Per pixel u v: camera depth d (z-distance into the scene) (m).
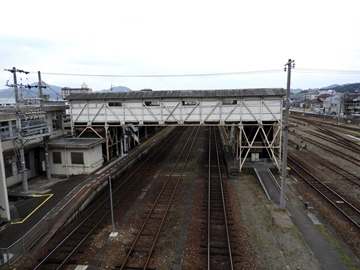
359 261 10.85
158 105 24.78
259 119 23.16
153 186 20.62
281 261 10.83
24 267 10.69
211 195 18.34
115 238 12.86
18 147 18.25
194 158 30.23
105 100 25.14
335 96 93.25
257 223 14.11
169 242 12.41
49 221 14.05
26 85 18.06
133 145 34.44
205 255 11.35
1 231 13.20
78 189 18.08
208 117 23.94
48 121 25.48
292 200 17.16
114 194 19.30
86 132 26.12
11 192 17.88
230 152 30.30
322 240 12.38
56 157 21.67
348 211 15.45
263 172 22.39
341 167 24.89
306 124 59.56
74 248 12.05
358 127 52.09
